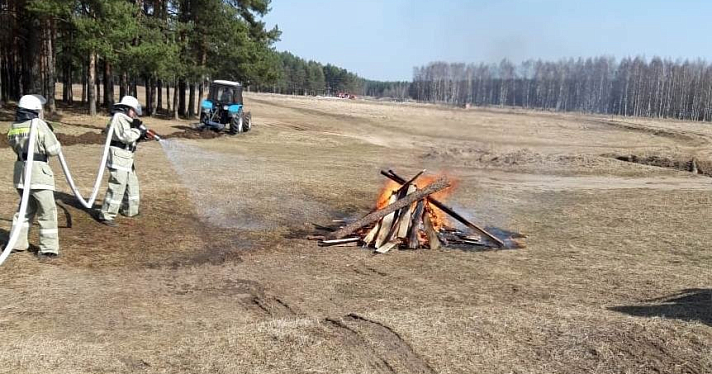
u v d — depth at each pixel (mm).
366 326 4879
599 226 11055
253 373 3938
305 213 10797
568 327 4965
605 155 26969
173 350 4324
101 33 24484
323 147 28688
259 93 104875
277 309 5672
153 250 7590
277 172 15984
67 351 4246
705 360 4293
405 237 8742
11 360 4031
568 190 16406
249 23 37469
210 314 5430
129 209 9078
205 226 9133
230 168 16016
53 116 26531
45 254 6766
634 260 8312
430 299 6129
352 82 137125
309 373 3965
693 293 6504
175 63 30250
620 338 4691
